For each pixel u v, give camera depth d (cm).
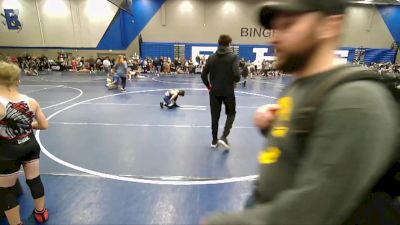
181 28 2217
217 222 66
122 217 283
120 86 1188
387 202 64
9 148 230
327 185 52
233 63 416
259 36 2198
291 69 74
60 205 301
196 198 321
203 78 445
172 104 794
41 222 273
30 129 246
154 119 674
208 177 371
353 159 52
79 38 2194
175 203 310
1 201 238
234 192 335
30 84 1277
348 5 66
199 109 796
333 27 65
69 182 352
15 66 232
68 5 2127
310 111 62
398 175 62
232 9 2169
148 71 2078
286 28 69
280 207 57
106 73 1875
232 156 445
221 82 429
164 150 468
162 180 361
